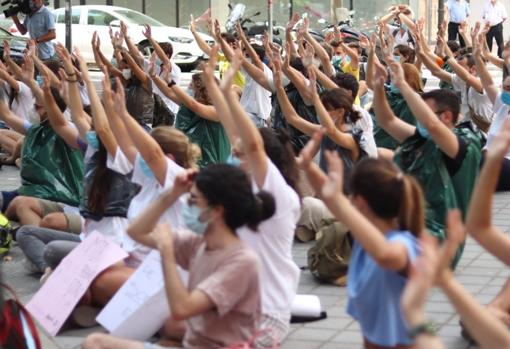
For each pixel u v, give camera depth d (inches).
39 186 498.9
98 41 642.2
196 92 591.2
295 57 619.2
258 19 1600.6
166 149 371.6
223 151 580.7
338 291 420.5
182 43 1307.8
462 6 1359.5
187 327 291.9
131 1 1658.5
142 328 342.0
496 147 234.2
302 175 500.4
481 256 475.5
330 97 452.1
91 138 402.0
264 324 318.7
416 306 174.7
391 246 236.1
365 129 455.5
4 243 474.6
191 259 290.8
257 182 322.7
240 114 319.9
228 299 271.0
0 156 764.0
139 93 624.4
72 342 362.9
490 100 593.6
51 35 935.7
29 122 548.4
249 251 277.3
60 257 406.3
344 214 233.0
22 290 429.1
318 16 1327.5
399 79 374.6
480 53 568.7
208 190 273.3
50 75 526.0
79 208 470.9
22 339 296.7
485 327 201.0
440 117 397.7
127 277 370.9
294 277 331.3
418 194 253.4
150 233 296.0
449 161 382.6
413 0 1556.3
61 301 370.9
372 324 256.1
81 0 1631.4
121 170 390.6
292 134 556.7
